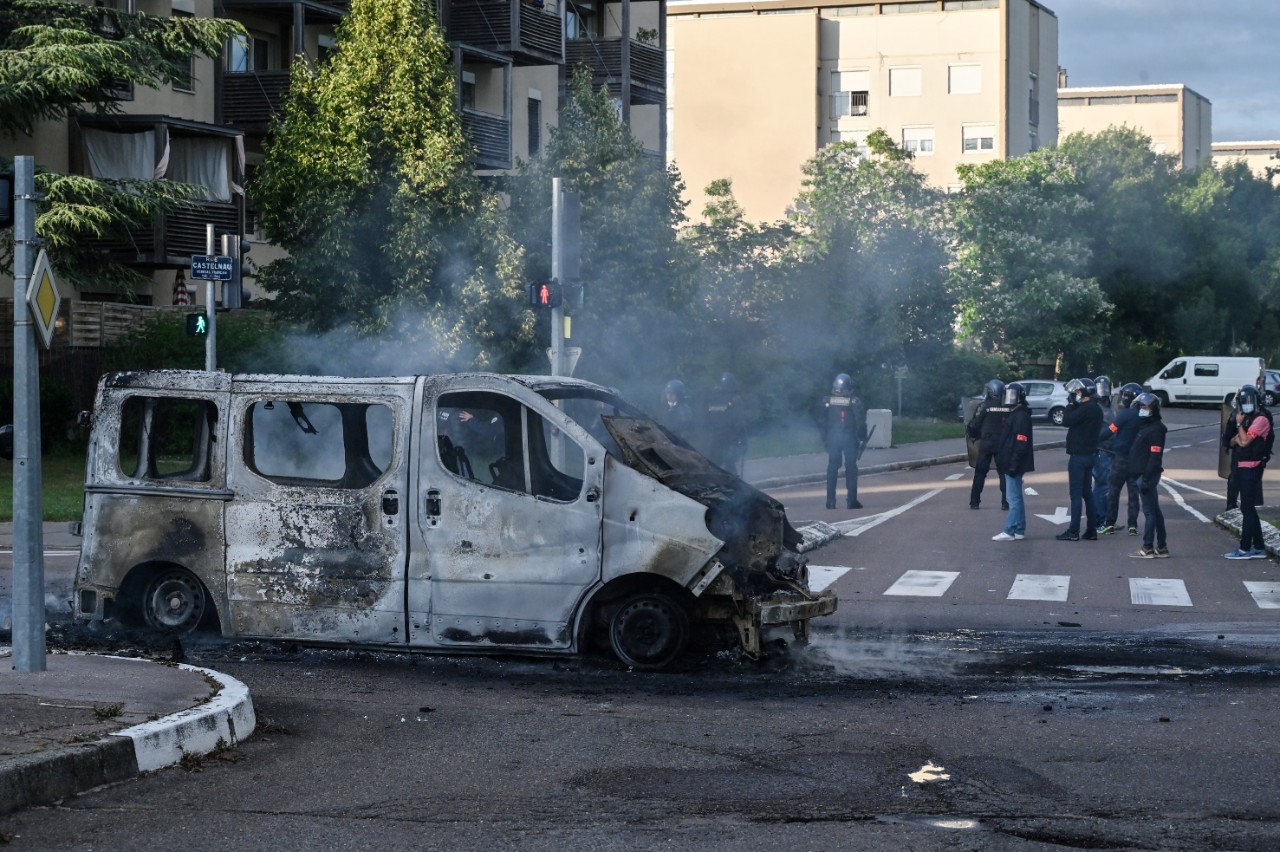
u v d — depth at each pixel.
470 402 11.16
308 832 6.39
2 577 15.62
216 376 11.40
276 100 41.00
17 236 9.12
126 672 9.17
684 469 10.99
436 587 10.78
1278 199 103.75
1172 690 10.10
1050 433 56.50
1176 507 26.84
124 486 11.48
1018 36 102.12
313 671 10.55
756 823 6.56
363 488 10.95
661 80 56.62
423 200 32.56
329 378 11.19
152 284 38.56
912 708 9.36
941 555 19.23
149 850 6.10
